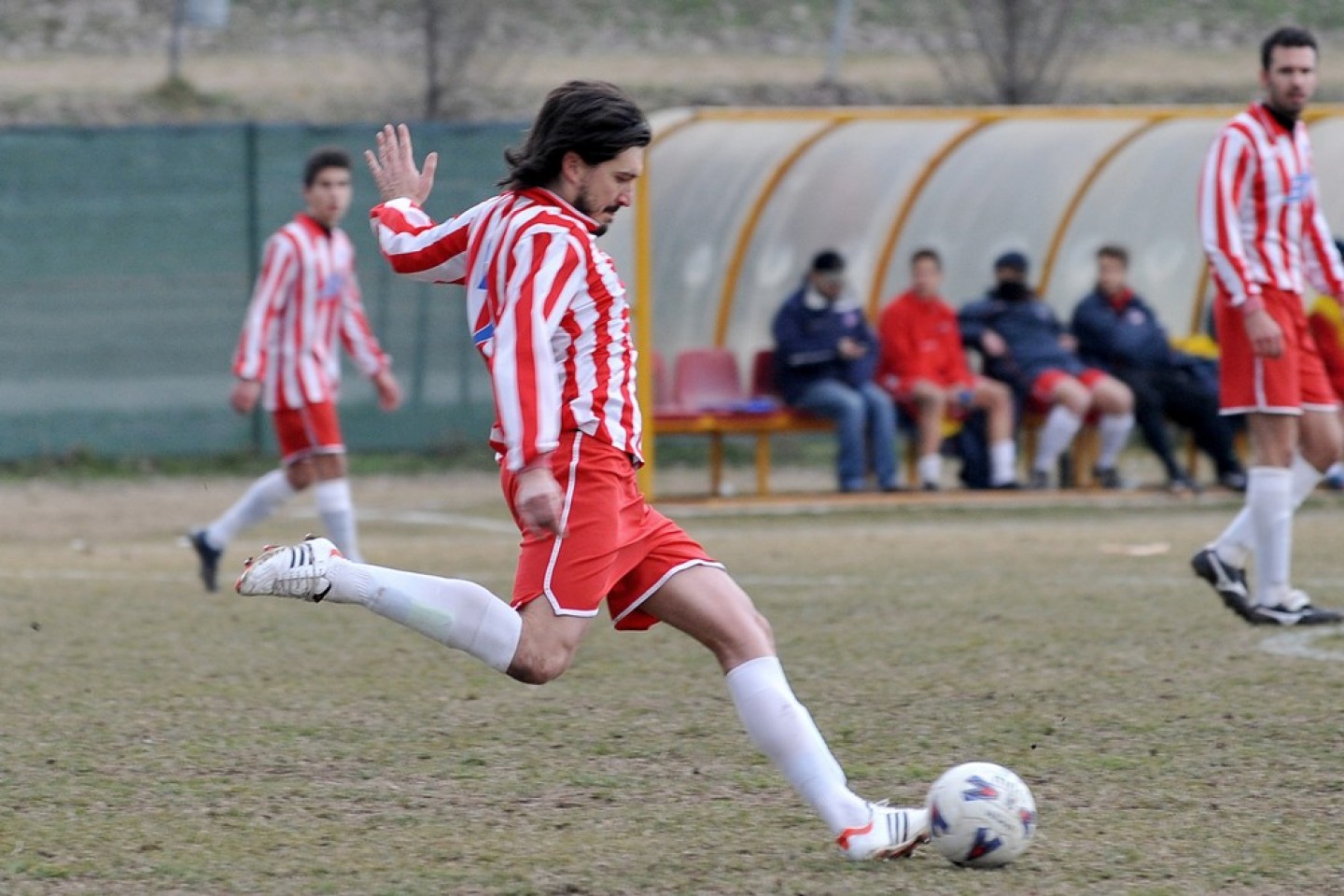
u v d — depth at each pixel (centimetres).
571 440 1453
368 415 5966
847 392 4969
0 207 5753
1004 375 5056
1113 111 5062
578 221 1443
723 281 5534
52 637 2792
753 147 5462
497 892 1446
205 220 5894
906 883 1459
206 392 5931
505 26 9638
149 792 1797
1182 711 2141
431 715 2178
